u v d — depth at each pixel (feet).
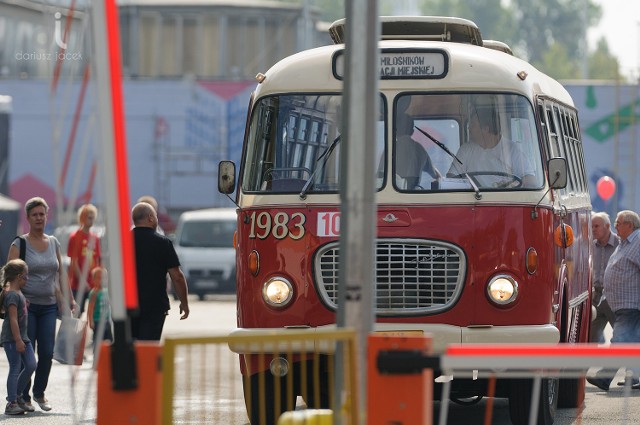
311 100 111.14
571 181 133.08
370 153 63.77
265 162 111.04
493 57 112.68
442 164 108.78
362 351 62.39
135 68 509.35
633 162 369.50
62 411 128.77
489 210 107.24
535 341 105.91
